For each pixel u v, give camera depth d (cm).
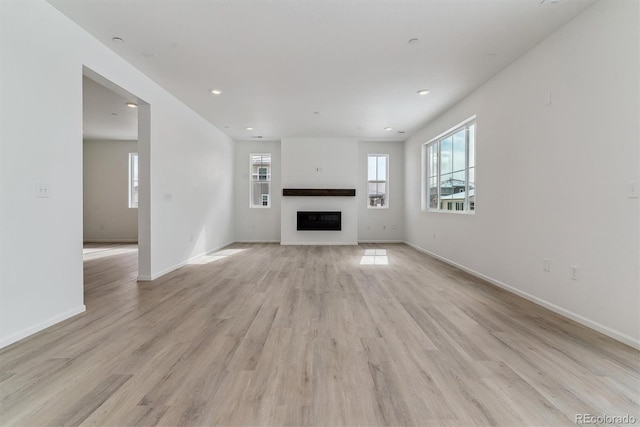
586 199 255
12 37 223
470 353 207
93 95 477
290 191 759
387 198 829
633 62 216
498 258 381
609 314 235
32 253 238
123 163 823
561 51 279
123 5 251
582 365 191
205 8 254
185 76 390
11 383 170
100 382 172
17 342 222
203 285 386
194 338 230
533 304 312
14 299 224
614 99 229
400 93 444
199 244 580
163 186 440
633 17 215
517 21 270
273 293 351
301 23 276
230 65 358
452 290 364
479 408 151
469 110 448
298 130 689
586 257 255
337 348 215
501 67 361
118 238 828
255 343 222
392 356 203
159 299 327
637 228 215
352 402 155
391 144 824
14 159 225
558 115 283
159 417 143
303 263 533
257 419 143
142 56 338
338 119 588
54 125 257
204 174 600
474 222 439
